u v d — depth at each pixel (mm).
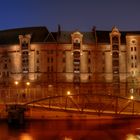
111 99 120875
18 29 169500
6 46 163625
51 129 100000
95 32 164375
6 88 159750
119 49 159500
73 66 158500
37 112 118312
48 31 166750
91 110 113438
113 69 158875
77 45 159000
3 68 163125
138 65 159000
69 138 88188
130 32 164875
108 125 106312
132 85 157250
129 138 88375
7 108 116062
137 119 111500
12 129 100500
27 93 157250
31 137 89250
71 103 123562
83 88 157000
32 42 160000
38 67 158875
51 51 158625
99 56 159500
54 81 157250
